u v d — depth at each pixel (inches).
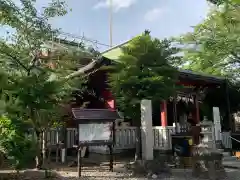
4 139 258.2
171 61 423.8
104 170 344.8
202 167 315.3
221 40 531.2
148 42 379.9
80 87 398.6
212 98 669.3
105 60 429.7
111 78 380.8
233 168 380.5
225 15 439.2
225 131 593.0
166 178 307.4
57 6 317.7
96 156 448.5
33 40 315.9
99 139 316.2
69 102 384.5
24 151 265.0
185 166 374.6
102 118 315.6
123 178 300.8
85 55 416.2
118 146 451.2
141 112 358.3
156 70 370.9
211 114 661.9
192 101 625.9
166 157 408.8
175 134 458.9
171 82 377.4
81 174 319.6
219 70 684.7
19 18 302.7
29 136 283.9
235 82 697.6
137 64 375.2
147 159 340.2
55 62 331.3
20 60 301.1
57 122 348.8
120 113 448.1
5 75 254.4
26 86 258.7
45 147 335.0
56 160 407.2
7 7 286.0
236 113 764.0
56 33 342.3
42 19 315.6
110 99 461.4
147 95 360.2
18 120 268.7
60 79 309.3
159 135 477.7
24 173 302.0
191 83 600.7
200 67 687.7
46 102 277.7
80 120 308.0
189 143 412.8
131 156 460.8
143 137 353.4
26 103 258.8
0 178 281.4
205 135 349.7
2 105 255.3
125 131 465.1
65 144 413.1
